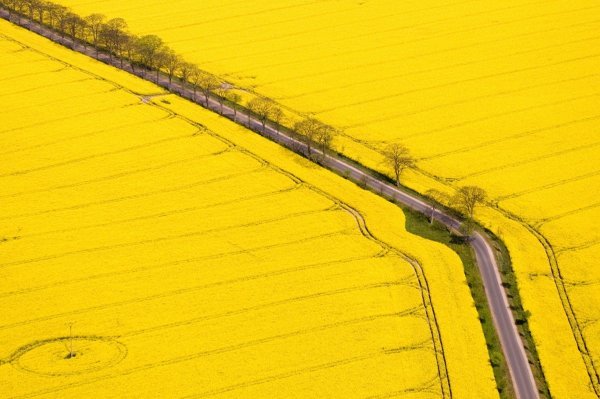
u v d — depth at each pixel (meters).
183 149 147.75
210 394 96.62
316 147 149.62
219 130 154.12
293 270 117.50
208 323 107.62
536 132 155.12
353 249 122.19
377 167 144.62
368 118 160.38
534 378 103.00
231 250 121.88
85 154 146.25
